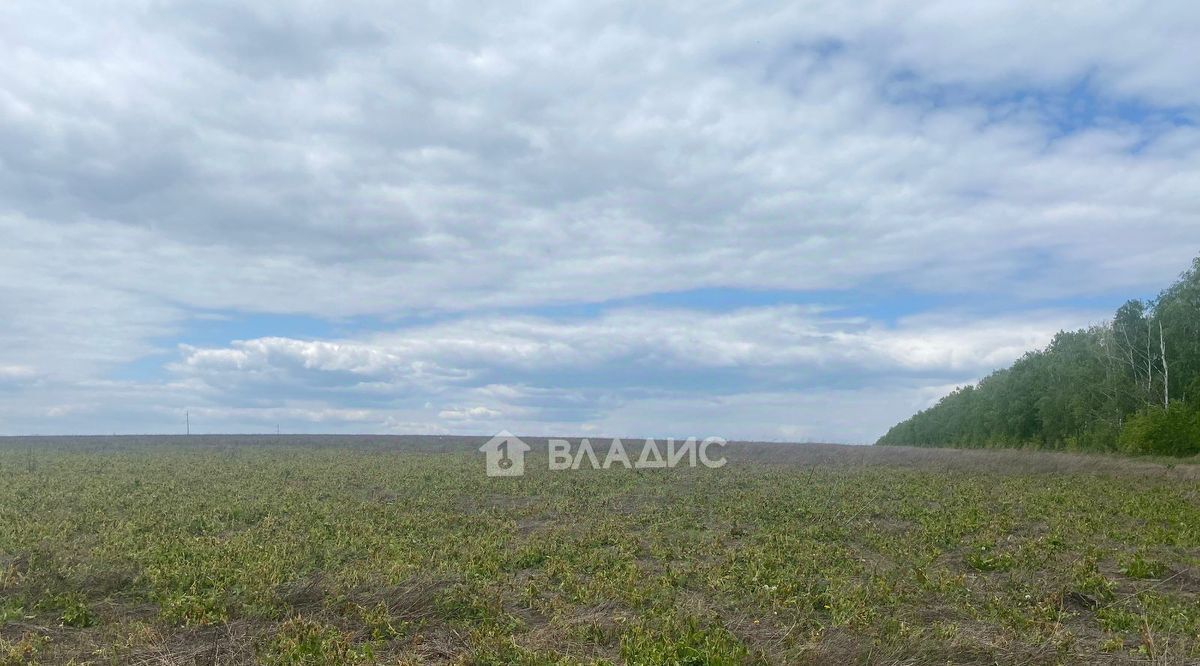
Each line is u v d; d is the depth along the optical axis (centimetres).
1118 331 5150
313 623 1021
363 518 1980
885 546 1602
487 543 1617
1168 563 1438
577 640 1006
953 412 7175
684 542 1675
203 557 1414
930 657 929
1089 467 3266
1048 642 984
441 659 962
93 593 1215
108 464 3612
